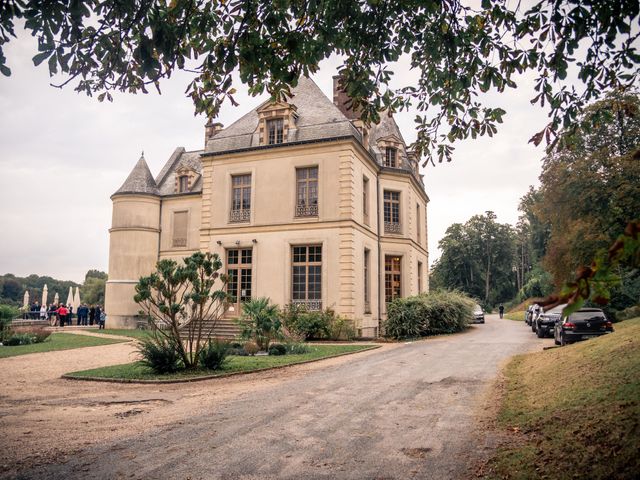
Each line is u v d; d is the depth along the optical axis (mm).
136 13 5098
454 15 5941
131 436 6238
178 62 5375
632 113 5898
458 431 6152
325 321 20750
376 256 25922
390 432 6238
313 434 6219
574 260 22109
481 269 69938
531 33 5645
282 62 5723
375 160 26125
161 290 11695
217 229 24453
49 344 18719
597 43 5336
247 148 24188
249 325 16375
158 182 34281
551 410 6289
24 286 88812
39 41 4715
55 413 7602
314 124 23609
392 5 5793
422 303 22125
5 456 5473
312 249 22938
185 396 8898
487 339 19578
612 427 4891
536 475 4363
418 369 11578
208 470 4957
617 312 24516
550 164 23906
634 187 20203
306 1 5637
